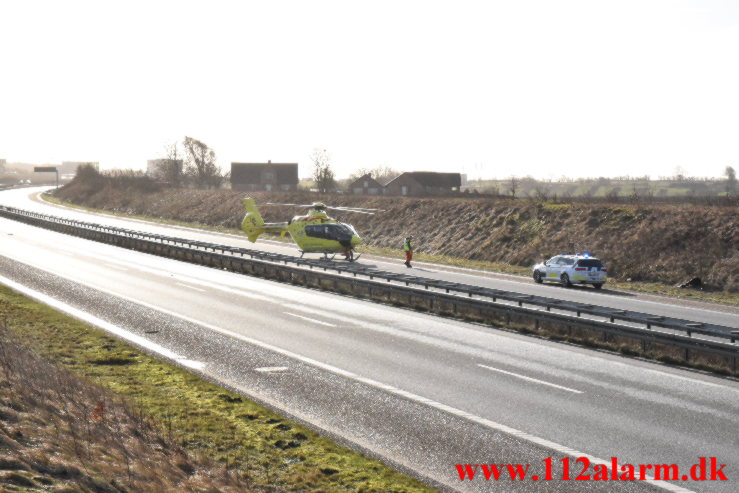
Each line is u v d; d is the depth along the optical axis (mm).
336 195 81625
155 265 41875
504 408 14039
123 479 9406
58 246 52500
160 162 141250
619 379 16438
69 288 30297
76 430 11031
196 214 91438
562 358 18656
